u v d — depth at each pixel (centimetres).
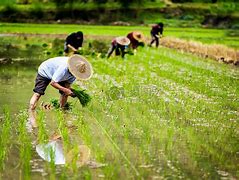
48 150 864
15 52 2772
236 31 5656
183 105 1292
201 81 1730
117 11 7431
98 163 803
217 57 2600
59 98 1326
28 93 1443
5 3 7181
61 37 4175
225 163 822
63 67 1186
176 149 894
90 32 4744
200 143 938
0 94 1416
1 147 853
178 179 738
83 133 975
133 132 1009
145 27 6066
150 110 1223
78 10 7306
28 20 6962
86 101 1229
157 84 1623
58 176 739
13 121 1091
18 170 762
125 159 827
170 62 2347
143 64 2225
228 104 1335
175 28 6297
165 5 7706
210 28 6844
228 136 999
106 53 2666
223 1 8006
